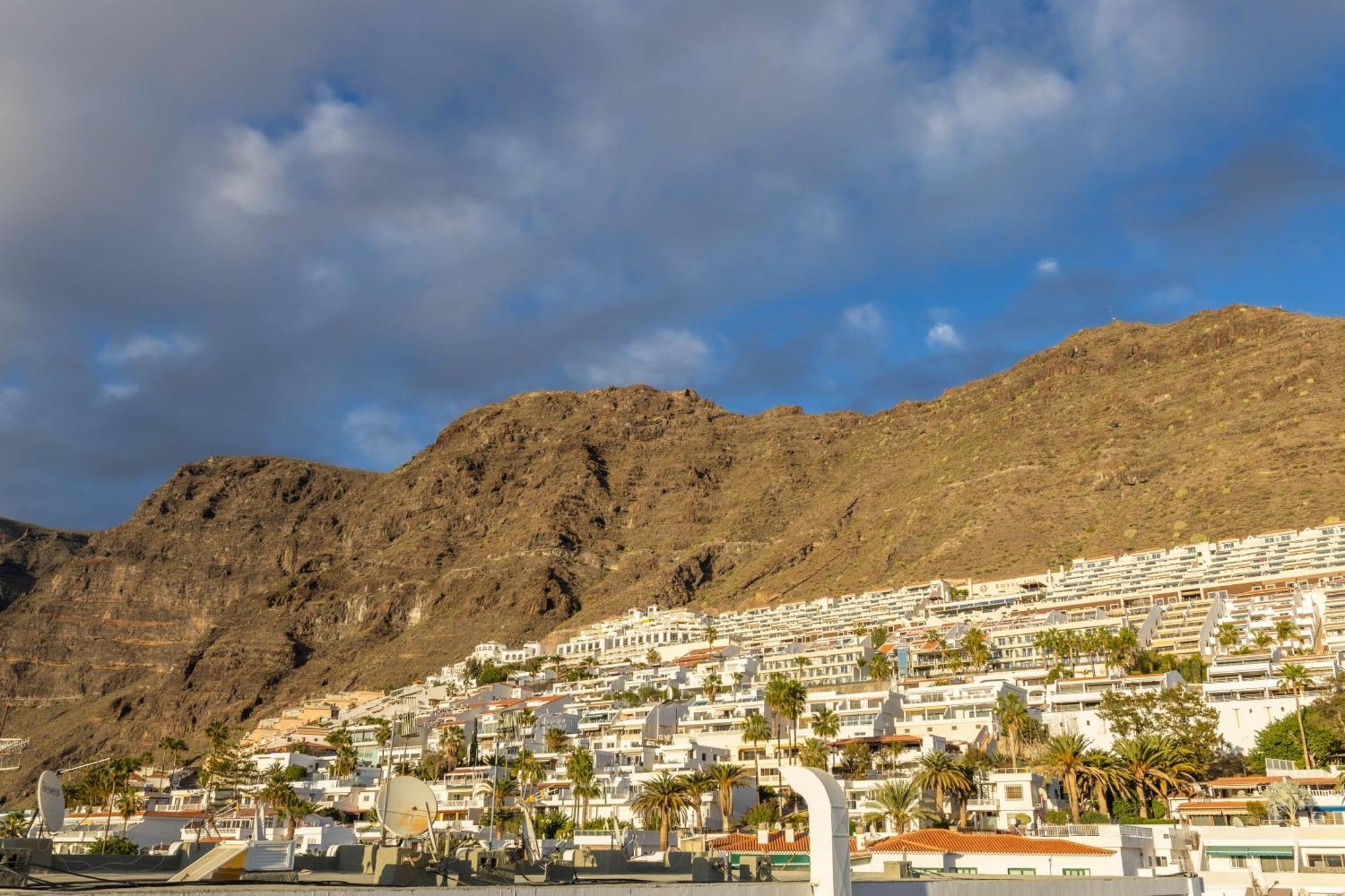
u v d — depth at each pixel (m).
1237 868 87.31
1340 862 83.50
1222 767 140.88
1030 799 124.06
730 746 180.00
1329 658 157.12
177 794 192.62
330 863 31.77
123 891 22.22
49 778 33.53
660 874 32.88
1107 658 194.62
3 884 23.20
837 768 155.75
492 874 28.97
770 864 33.09
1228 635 197.75
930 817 119.62
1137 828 89.69
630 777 160.62
